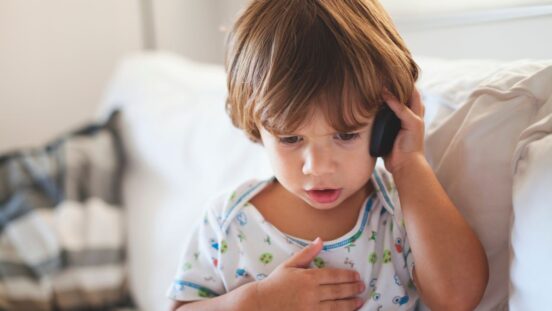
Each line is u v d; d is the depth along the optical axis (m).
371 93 0.56
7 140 1.79
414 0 1.12
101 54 1.91
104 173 1.38
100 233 1.30
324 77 0.54
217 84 1.30
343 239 0.65
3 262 1.25
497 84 0.64
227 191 0.73
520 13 0.87
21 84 1.79
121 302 1.28
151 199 1.32
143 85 1.50
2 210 1.31
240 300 0.63
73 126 1.90
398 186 0.64
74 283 1.26
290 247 0.66
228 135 1.17
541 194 0.52
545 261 0.51
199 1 1.95
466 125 0.64
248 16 0.62
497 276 0.63
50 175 1.35
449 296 0.59
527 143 0.57
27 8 1.76
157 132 1.35
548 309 0.50
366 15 0.59
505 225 0.62
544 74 0.61
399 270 0.66
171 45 1.97
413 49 1.12
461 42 1.01
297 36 0.56
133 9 1.93
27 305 1.23
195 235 0.72
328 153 0.57
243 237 0.68
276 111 0.56
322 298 0.62
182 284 0.69
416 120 0.63
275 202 0.69
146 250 1.27
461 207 0.65
